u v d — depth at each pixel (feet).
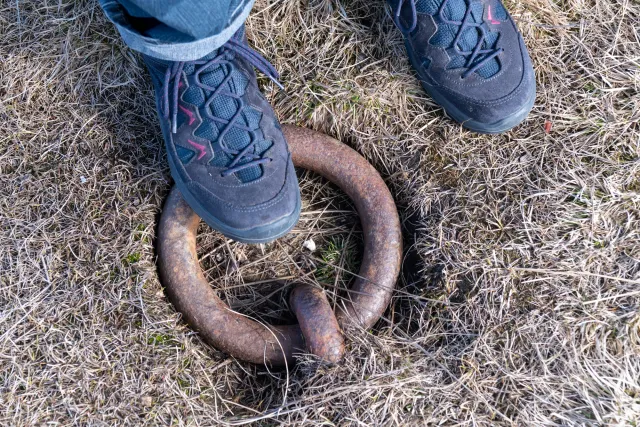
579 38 6.71
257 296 6.56
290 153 5.92
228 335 5.74
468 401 5.49
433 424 5.43
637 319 5.54
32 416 5.35
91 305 5.75
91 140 6.39
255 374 6.05
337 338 5.55
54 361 5.55
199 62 5.50
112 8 4.81
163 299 5.94
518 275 5.86
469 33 6.03
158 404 5.50
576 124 6.41
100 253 5.95
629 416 5.24
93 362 5.57
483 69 6.07
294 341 5.77
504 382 5.54
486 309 5.77
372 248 6.07
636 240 5.88
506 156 6.40
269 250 6.75
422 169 6.46
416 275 6.26
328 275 6.69
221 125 5.56
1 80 6.52
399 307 6.27
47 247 5.93
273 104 6.73
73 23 6.63
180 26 4.50
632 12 6.82
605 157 6.23
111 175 6.27
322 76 6.70
